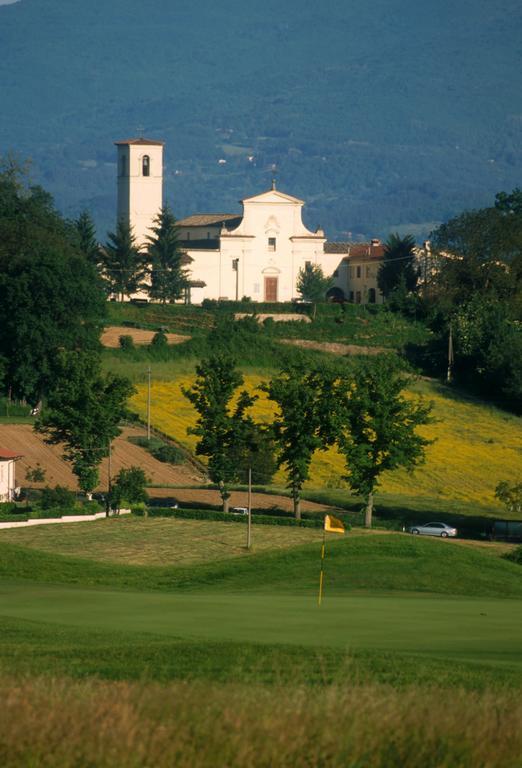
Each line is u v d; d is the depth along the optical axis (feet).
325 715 159.84
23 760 147.54
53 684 172.35
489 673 220.43
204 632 277.23
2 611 314.55
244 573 463.83
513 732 158.51
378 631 285.64
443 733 157.38
